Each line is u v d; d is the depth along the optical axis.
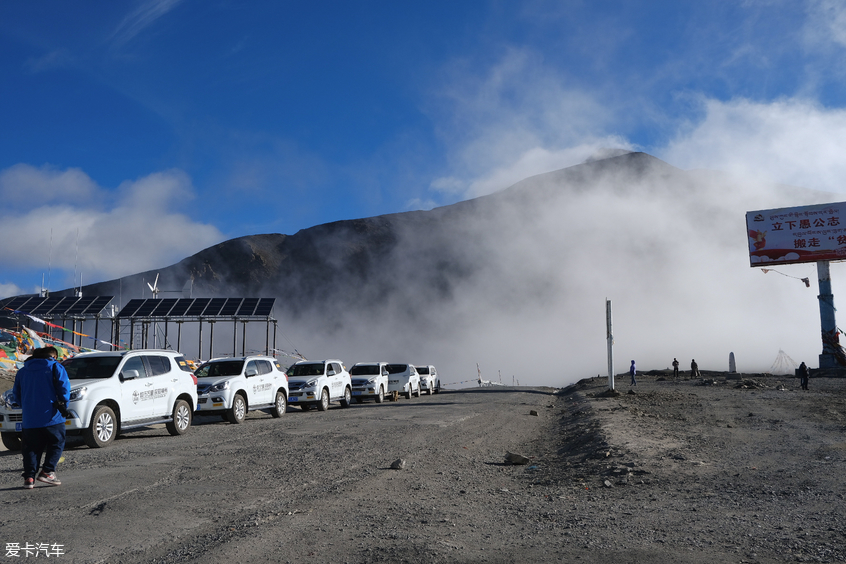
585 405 24.92
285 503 6.91
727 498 7.29
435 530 5.81
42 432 7.61
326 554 4.96
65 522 5.91
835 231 48.38
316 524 5.95
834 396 27.00
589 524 6.12
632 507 6.97
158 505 6.69
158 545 5.20
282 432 15.10
